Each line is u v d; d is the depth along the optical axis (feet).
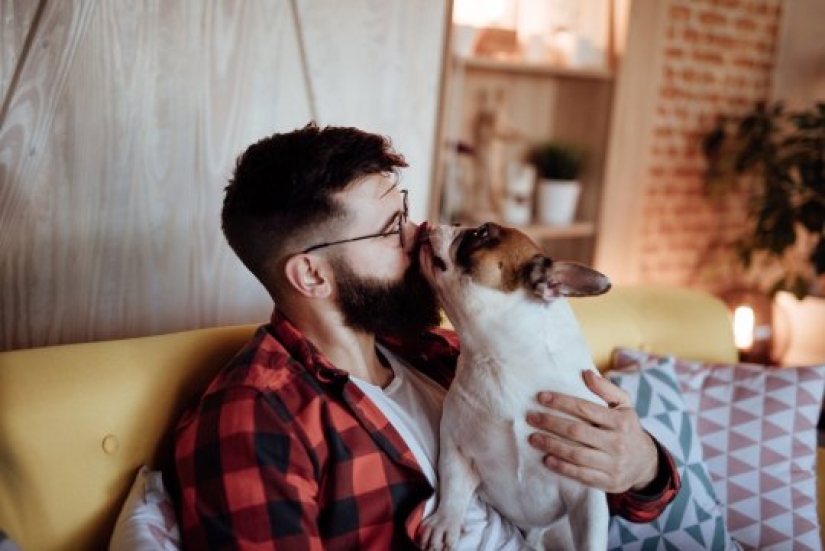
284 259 4.28
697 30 11.34
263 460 3.57
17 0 5.00
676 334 7.00
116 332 5.86
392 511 3.96
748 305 12.00
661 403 5.80
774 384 6.12
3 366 4.02
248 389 3.75
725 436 5.93
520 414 4.07
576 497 4.06
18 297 5.33
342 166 4.13
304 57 6.50
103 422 4.07
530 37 9.63
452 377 4.91
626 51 9.57
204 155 6.07
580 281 4.03
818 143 10.95
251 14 6.11
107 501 4.04
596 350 6.45
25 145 5.17
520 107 10.15
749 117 11.82
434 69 7.51
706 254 12.71
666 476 4.42
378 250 4.28
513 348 4.11
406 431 4.19
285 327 4.22
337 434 3.86
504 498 4.25
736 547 5.59
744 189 12.98
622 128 10.61
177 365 4.48
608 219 10.87
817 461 6.46
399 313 4.39
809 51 12.63
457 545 4.00
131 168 5.69
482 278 4.10
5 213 5.17
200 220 6.15
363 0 6.79
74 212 5.48
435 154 7.73
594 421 4.04
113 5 5.38
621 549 5.31
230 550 3.46
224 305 6.44
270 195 4.14
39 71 5.14
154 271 5.97
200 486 3.62
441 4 7.40
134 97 5.60
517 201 9.76
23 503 3.77
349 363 4.42
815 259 10.71
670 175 11.66
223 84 6.06
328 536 3.78
